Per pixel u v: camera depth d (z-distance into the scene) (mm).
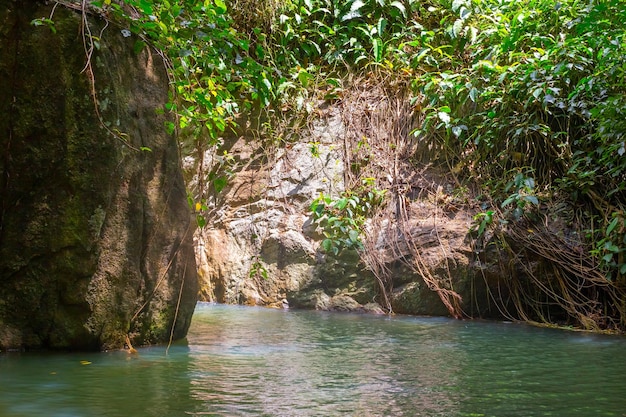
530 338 4602
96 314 3654
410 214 6348
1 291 3605
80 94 3600
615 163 5742
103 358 3527
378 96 7230
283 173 6992
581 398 2768
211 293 6828
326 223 6461
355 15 7555
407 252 6066
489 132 6348
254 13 7613
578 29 5941
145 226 3949
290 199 6836
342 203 6309
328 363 3527
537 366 3516
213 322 5234
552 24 6590
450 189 6469
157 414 2436
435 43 7438
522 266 5680
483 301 5801
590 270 5387
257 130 7246
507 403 2664
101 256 3664
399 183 6617
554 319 5625
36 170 3576
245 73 5809
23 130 3557
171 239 4133
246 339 4375
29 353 3600
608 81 5742
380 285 6102
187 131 7207
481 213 5879
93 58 3650
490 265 5746
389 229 6293
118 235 3746
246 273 6676
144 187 3984
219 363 3469
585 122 5969
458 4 7141
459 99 6688
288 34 7598
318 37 7793
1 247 3580
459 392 2859
